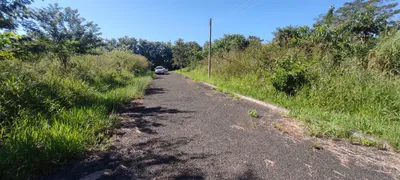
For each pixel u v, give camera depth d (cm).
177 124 389
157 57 5591
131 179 203
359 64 548
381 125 339
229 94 764
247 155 259
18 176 194
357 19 791
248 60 1004
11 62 471
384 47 518
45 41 748
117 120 398
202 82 1284
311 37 779
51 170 215
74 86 512
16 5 689
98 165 229
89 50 1184
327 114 414
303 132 345
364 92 434
